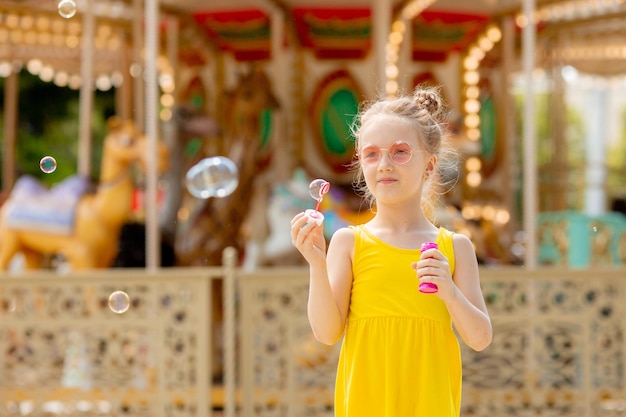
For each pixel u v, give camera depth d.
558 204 15.52
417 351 3.90
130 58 15.66
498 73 15.59
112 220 10.66
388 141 4.02
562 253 11.58
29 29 14.71
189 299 8.27
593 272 8.32
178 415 8.26
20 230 10.64
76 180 11.01
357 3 13.67
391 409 3.86
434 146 4.15
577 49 17.19
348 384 3.96
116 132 10.83
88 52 13.39
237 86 11.75
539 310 8.37
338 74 14.62
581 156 31.45
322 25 14.10
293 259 11.02
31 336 8.33
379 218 4.15
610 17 14.34
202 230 10.63
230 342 8.20
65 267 13.13
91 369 8.33
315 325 3.95
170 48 14.68
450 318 3.99
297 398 8.33
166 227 10.80
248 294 8.29
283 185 11.38
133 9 14.20
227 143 11.81
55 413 8.35
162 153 10.77
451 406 3.90
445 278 3.77
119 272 8.29
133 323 8.30
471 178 14.59
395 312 3.94
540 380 8.38
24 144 26.34
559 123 15.79
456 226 11.67
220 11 14.10
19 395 8.33
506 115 14.94
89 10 13.30
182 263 10.60
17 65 16.58
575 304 8.35
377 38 12.33
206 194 7.12
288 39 14.24
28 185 11.00
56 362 8.33
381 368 3.92
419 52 15.16
